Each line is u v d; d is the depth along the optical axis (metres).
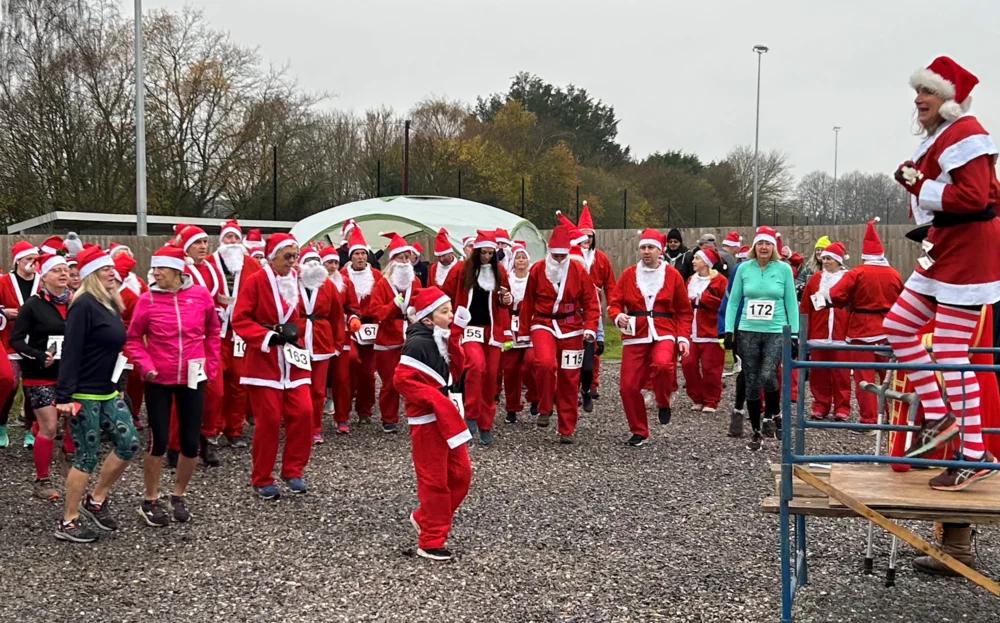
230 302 9.12
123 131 30.38
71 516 6.32
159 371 6.51
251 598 5.25
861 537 6.47
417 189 41.31
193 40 33.44
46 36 29.62
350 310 10.15
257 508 7.11
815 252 13.32
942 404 4.61
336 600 5.21
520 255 10.61
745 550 6.12
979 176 4.08
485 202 42.88
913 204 4.47
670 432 10.12
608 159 63.31
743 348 9.25
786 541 4.47
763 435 9.74
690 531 6.53
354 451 9.16
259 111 34.25
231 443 9.32
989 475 4.81
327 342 9.38
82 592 5.35
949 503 4.25
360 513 6.97
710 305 11.25
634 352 9.37
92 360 6.25
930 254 4.51
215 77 33.44
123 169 30.36
